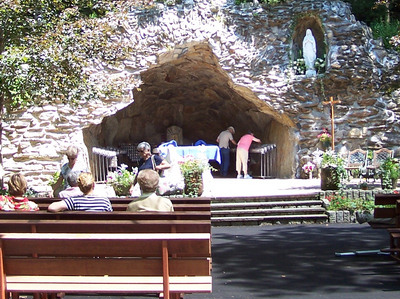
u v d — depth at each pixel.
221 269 7.28
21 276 4.75
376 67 17.34
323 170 12.62
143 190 5.78
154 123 21.98
